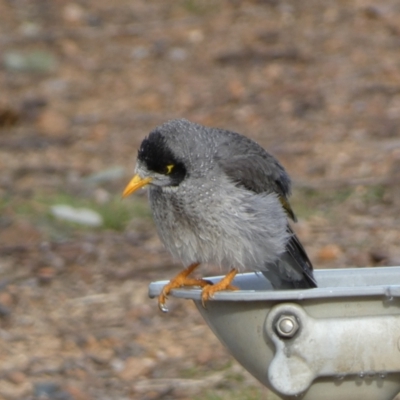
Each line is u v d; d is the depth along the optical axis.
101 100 20.11
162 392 9.22
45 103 20.08
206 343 10.39
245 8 23.67
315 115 17.58
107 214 14.38
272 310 6.36
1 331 10.82
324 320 6.35
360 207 13.90
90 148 17.69
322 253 12.34
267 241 7.71
